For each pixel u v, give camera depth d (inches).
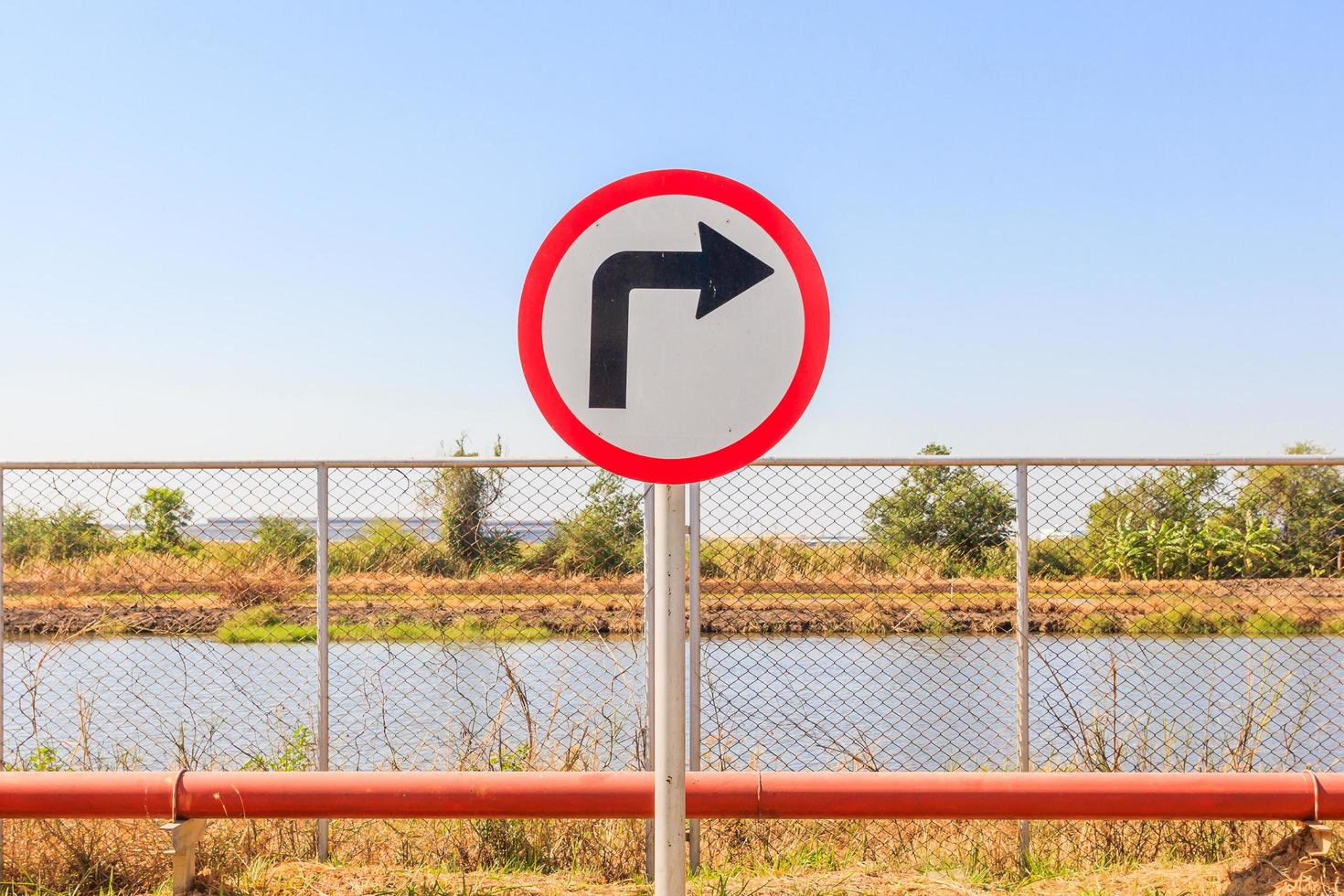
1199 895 152.8
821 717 251.3
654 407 97.8
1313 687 186.1
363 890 160.6
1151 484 185.9
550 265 98.5
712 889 159.9
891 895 157.5
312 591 201.2
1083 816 151.0
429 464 175.8
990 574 185.3
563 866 173.9
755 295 98.7
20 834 175.3
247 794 153.3
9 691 238.1
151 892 164.2
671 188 98.8
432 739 196.7
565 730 184.5
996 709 252.1
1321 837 151.6
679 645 98.4
